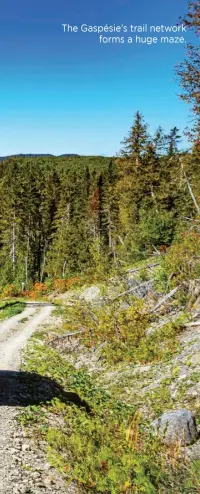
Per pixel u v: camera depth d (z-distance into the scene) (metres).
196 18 20.58
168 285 19.70
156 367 13.69
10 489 5.94
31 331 25.58
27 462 7.09
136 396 11.95
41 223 87.06
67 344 20.06
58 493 6.08
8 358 17.88
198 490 5.26
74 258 68.25
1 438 8.03
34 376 14.44
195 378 11.41
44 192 99.44
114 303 18.88
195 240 20.52
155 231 34.25
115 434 7.46
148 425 9.42
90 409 10.93
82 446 6.64
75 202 92.00
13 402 10.84
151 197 49.69
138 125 50.44
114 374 14.67
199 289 18.11
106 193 83.50
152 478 5.59
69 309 21.83
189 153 25.27
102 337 17.89
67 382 14.09
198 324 15.74
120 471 5.62
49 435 7.36
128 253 35.25
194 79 21.39
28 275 68.88
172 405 10.47
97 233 79.81
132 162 51.09
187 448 7.66
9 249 75.81
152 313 18.45
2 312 34.31
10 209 75.81
